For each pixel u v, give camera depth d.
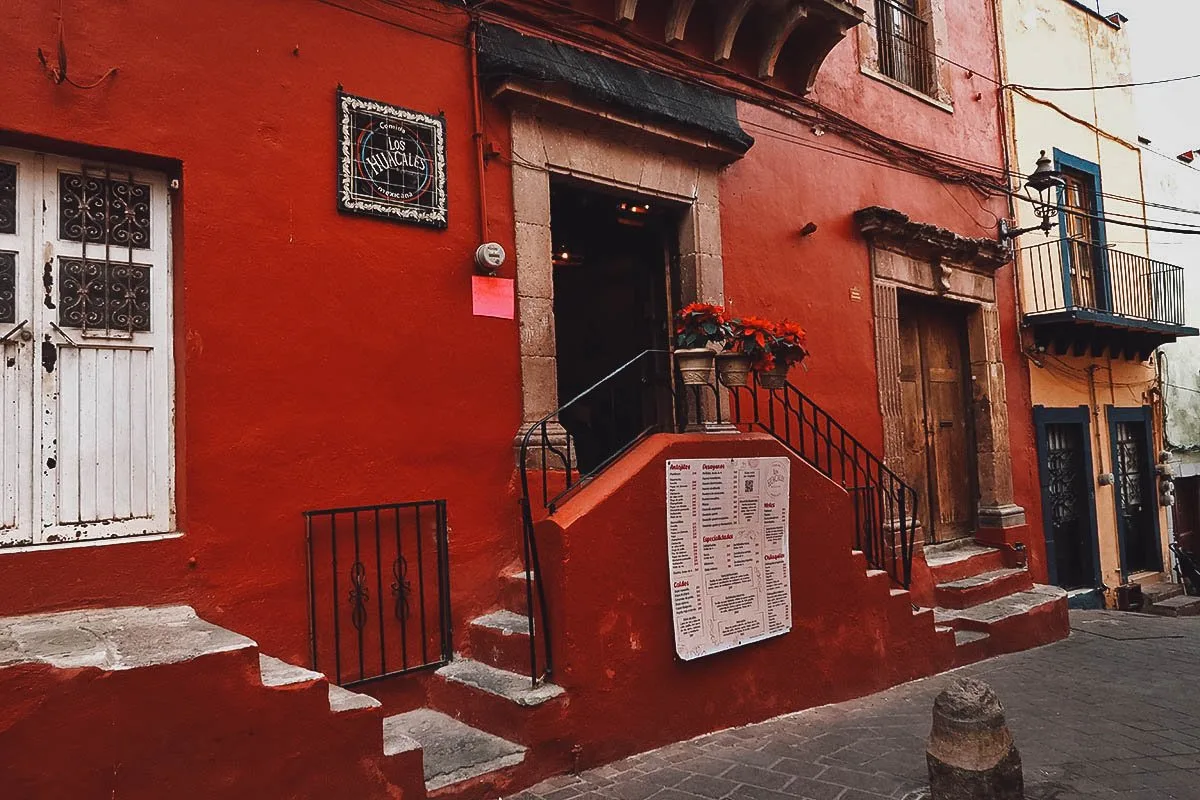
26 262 3.68
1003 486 8.88
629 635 4.50
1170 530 11.59
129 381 3.90
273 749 3.10
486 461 4.99
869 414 7.53
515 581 4.86
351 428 4.45
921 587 7.41
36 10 3.67
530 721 4.02
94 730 2.71
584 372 7.29
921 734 4.85
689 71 6.41
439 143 4.91
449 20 5.07
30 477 3.61
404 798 3.46
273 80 4.32
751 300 6.63
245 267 4.15
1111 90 11.62
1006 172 9.59
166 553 3.80
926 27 9.00
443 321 4.86
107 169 3.92
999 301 9.34
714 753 4.51
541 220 5.36
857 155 7.80
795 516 5.48
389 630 4.52
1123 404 11.09
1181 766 4.46
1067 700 5.73
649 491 4.68
